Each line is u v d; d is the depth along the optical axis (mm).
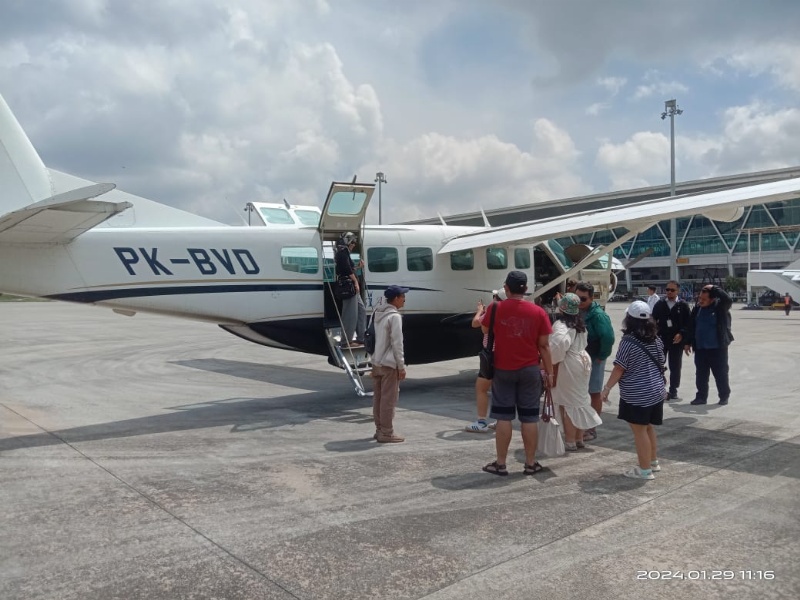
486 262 11242
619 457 6070
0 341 19312
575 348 6070
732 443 6535
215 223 9781
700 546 3961
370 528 4293
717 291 8375
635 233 9758
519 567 3688
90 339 20109
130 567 3717
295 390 10445
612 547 3955
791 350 15062
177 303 8727
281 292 9438
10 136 8492
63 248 8008
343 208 9328
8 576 3605
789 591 3381
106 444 6715
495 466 5523
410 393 10031
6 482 5363
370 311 9922
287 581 3533
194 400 9500
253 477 5477
